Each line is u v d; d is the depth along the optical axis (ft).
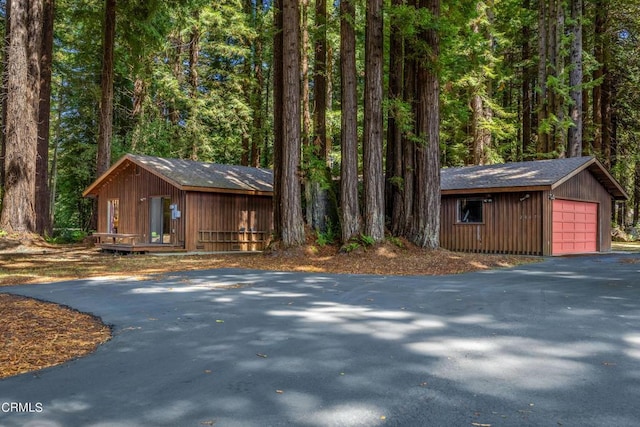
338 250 50.11
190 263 46.83
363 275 37.50
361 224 50.06
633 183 112.57
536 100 106.83
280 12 56.18
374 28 49.34
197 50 95.86
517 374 13.48
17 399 11.71
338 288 30.30
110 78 72.33
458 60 70.69
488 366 14.21
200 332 18.60
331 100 98.37
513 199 58.85
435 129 50.44
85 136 103.60
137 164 66.33
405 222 52.19
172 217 63.72
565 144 81.56
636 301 25.36
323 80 60.39
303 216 56.08
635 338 17.52
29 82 62.03
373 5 49.37
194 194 62.39
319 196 56.29
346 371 13.79
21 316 21.27
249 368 14.10
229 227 66.08
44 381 13.02
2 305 23.94
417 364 14.42
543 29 82.33
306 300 25.80
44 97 69.26
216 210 64.75
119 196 72.95
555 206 57.41
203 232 63.10
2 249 55.47
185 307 23.73
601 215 67.72
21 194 58.85
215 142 103.65
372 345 16.61
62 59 97.96
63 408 11.16
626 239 94.84
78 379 13.17
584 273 38.40
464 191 61.26
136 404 11.39
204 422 10.36
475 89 85.81
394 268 41.09
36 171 68.80
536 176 58.65
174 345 16.71
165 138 93.71
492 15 87.51
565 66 84.07
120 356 15.40
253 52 102.47
